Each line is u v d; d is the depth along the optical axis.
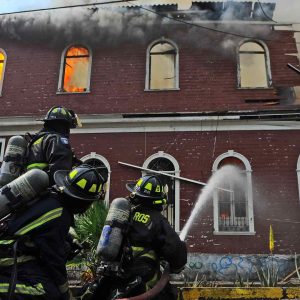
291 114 13.26
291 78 13.78
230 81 13.93
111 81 14.34
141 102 13.98
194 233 12.49
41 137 3.49
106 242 3.26
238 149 13.14
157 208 3.55
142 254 3.29
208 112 13.51
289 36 14.31
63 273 2.62
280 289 3.92
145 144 13.53
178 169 13.12
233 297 3.90
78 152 13.66
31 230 2.59
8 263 2.53
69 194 2.80
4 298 2.40
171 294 3.38
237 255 12.15
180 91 13.96
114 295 3.26
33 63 14.86
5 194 2.69
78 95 14.28
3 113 14.33
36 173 2.77
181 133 13.51
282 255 11.99
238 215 12.68
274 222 12.35
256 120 13.34
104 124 13.84
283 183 12.68
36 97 14.42
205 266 12.14
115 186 13.18
